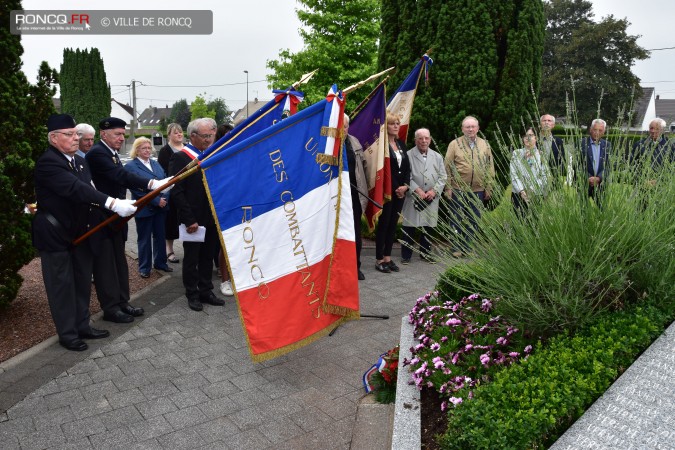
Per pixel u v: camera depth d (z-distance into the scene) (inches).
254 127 180.7
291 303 156.3
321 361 176.4
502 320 144.9
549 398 99.4
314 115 155.3
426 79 282.4
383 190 251.4
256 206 150.5
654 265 134.2
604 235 125.6
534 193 137.2
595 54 1480.1
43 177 172.9
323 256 161.0
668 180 141.6
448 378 124.3
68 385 158.1
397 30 351.6
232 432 134.6
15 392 153.2
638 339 117.0
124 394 153.3
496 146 321.4
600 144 234.2
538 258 127.6
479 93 320.8
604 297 133.7
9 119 193.3
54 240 175.9
